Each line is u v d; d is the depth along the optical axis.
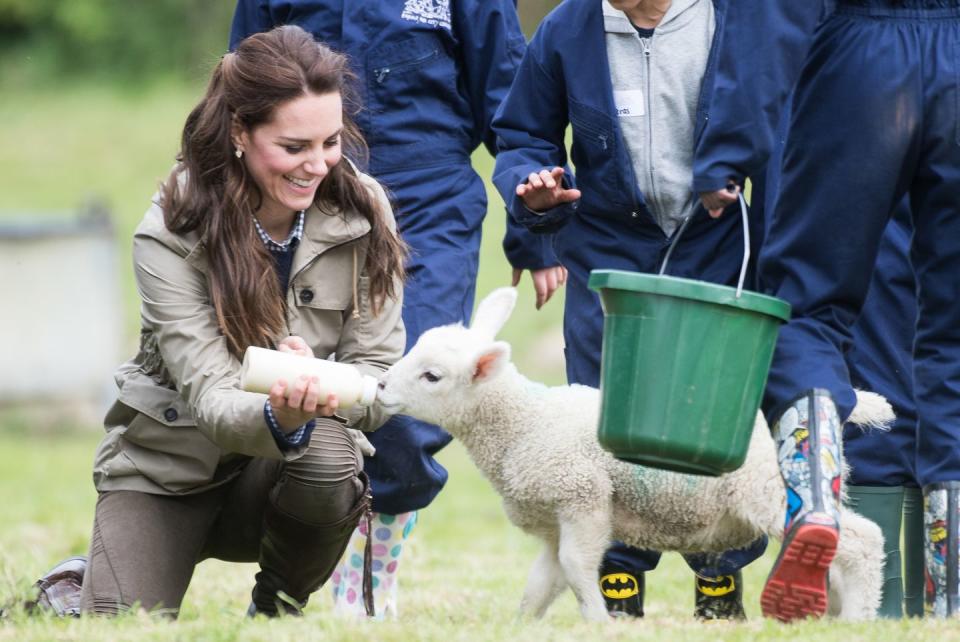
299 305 8.80
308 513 8.66
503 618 9.21
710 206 8.43
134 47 71.19
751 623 8.22
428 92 10.81
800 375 8.41
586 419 8.99
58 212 50.22
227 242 8.41
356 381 8.04
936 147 8.57
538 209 9.50
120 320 35.12
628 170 9.67
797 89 8.80
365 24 10.74
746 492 8.70
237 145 8.38
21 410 34.34
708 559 9.75
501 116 10.15
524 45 11.04
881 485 10.22
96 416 34.56
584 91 9.71
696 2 9.73
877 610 9.20
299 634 7.62
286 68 8.17
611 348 7.62
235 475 9.03
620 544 9.77
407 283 10.43
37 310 34.31
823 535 7.72
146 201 52.06
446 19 10.86
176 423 8.74
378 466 10.12
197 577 12.73
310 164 8.28
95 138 59.75
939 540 8.91
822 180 8.58
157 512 8.83
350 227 8.76
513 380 9.19
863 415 8.97
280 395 7.86
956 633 7.66
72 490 21.91
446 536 17.70
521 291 39.84
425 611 10.47
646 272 9.86
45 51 71.06
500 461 9.20
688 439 7.51
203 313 8.53
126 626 7.92
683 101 9.67
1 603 9.70
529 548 15.80
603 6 9.76
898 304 10.49
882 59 8.47
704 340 7.45
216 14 71.56
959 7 8.61
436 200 10.73
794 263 8.72
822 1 8.44
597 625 8.03
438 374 9.05
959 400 8.98
